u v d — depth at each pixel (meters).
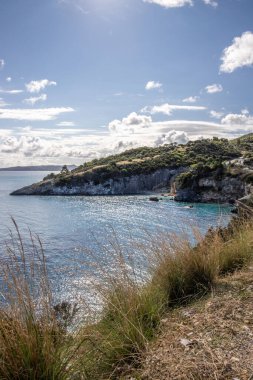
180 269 5.34
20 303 3.12
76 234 51.66
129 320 3.88
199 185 115.94
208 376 2.88
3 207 111.25
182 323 4.07
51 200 142.00
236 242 6.86
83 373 3.27
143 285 4.91
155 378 3.04
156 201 124.69
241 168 110.81
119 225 56.00
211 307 4.38
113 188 176.62
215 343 3.41
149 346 3.59
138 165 189.25
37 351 2.99
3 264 3.17
